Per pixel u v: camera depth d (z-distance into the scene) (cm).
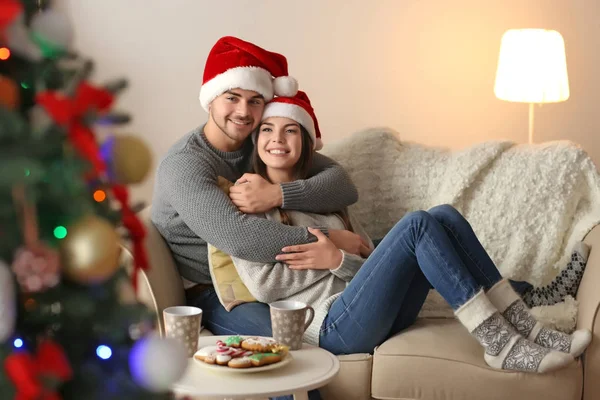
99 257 98
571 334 218
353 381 209
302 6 354
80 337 105
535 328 208
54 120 96
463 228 217
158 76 360
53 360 96
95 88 102
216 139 242
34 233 96
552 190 251
